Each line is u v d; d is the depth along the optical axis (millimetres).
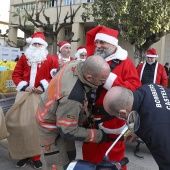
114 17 9914
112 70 2324
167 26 9172
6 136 3279
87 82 1930
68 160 2205
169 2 8938
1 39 29141
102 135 2158
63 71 2027
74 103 1890
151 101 1742
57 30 12953
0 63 7492
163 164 1687
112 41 2355
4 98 4297
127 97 1719
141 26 9242
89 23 21625
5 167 3594
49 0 24125
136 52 10242
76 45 21984
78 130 2008
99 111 2270
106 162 1646
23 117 3473
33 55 3695
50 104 2012
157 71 5246
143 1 8781
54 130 2096
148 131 1671
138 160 4066
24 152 3490
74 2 22188
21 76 3816
